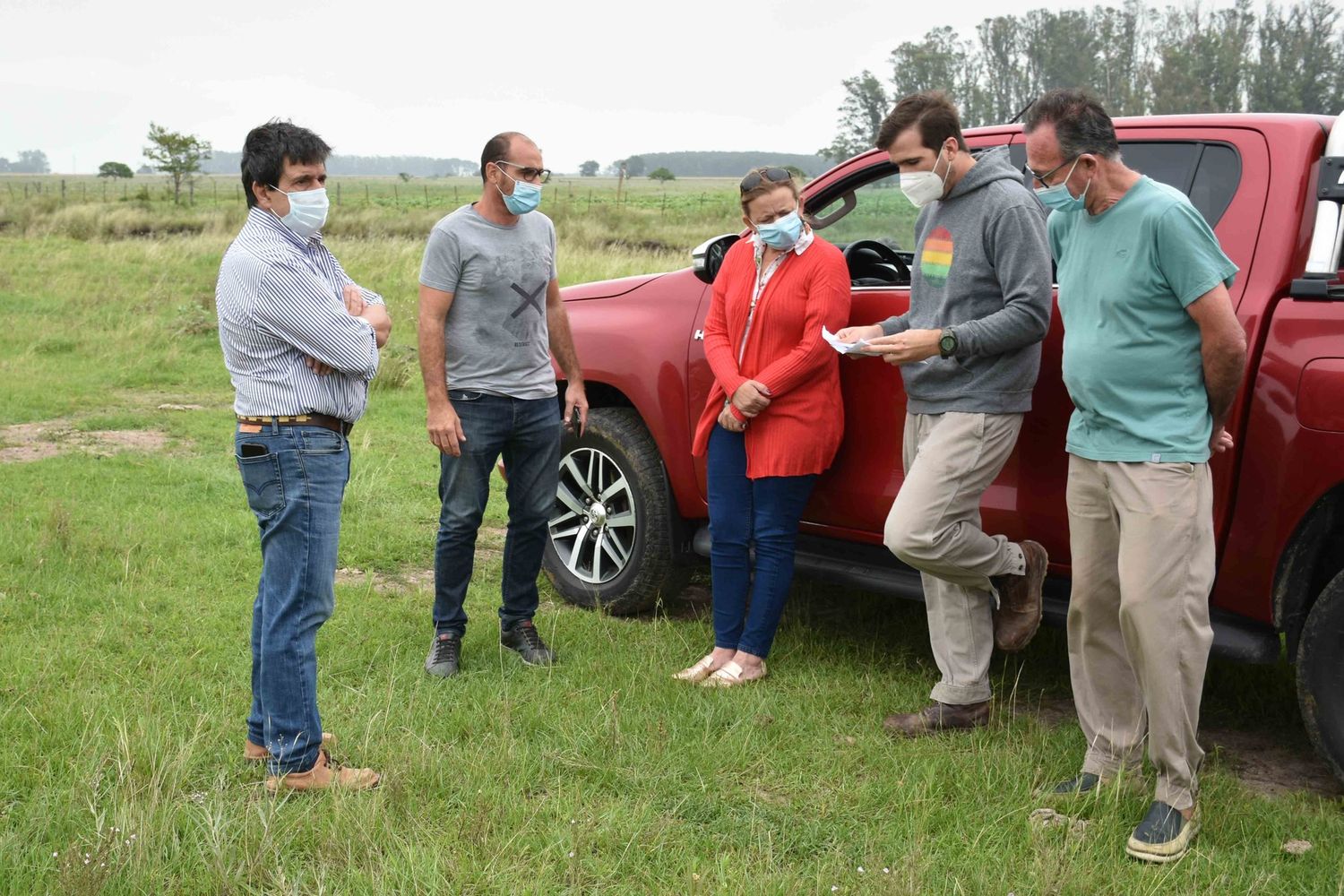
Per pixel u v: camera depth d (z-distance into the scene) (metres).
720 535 3.93
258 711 3.08
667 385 4.37
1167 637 2.69
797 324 3.72
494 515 6.16
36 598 4.44
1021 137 3.68
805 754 3.28
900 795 3.01
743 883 2.55
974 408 3.23
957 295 3.27
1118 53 65.31
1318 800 3.04
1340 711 2.87
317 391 2.89
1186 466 2.68
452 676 3.86
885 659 4.12
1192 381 2.70
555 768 3.17
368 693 3.63
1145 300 2.66
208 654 3.92
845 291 3.70
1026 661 4.11
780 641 4.28
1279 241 2.99
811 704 3.64
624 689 3.71
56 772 3.03
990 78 69.94
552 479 4.07
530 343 3.92
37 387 9.29
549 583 5.09
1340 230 2.83
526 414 3.93
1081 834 2.78
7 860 2.55
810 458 3.75
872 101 74.56
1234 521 3.01
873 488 3.80
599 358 4.61
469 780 3.01
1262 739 3.50
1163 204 2.62
